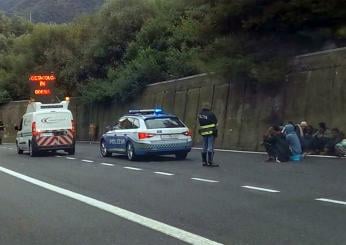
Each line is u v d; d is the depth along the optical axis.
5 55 67.06
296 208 9.53
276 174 14.42
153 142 19.48
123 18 44.09
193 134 29.59
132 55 41.81
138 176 15.00
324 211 9.21
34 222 9.11
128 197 11.36
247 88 25.61
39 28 57.44
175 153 19.98
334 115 20.78
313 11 22.58
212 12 25.73
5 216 9.71
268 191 11.53
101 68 45.66
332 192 11.18
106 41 44.38
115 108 40.25
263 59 23.80
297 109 22.55
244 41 24.66
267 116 24.02
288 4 23.09
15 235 8.21
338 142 18.70
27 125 26.06
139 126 19.83
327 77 21.44
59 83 49.72
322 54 21.86
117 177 14.94
